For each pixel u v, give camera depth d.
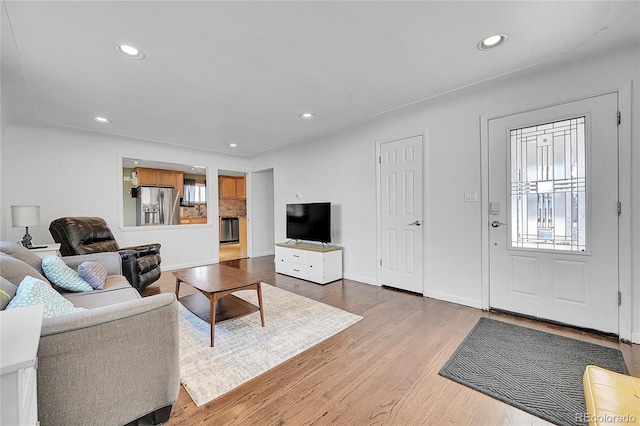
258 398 1.54
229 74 2.34
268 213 6.52
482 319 2.58
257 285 2.44
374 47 1.98
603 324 2.22
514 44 1.97
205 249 5.38
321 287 3.73
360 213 4.00
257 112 3.26
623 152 2.12
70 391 1.08
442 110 3.10
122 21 1.65
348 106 3.11
